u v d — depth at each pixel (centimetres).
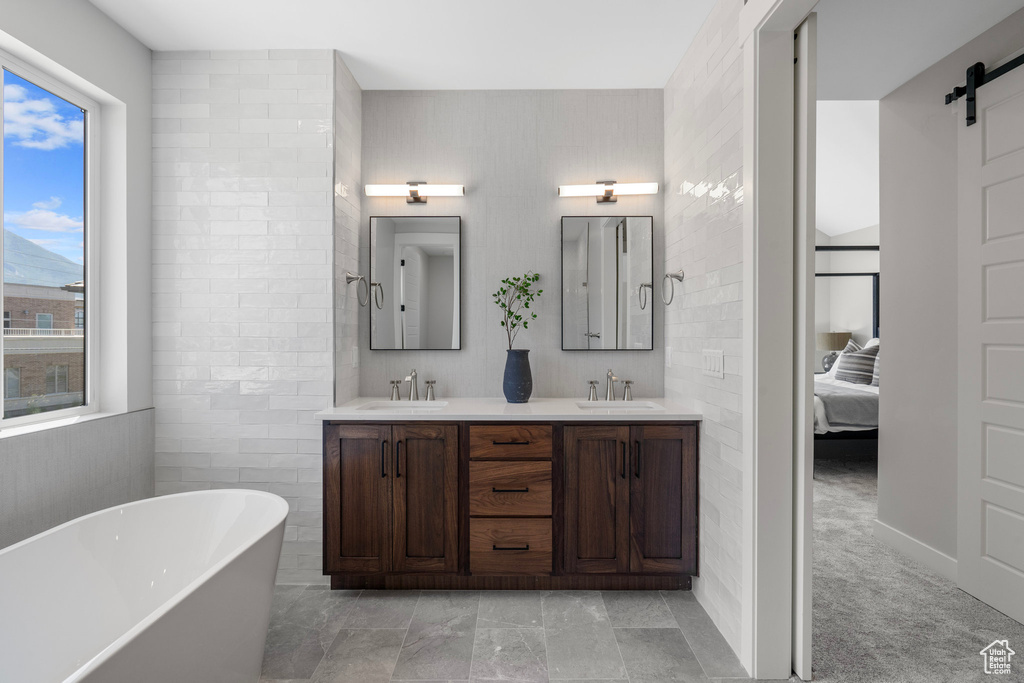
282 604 246
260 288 273
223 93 272
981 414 243
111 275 254
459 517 253
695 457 253
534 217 315
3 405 205
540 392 315
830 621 227
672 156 298
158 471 274
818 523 349
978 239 242
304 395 273
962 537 255
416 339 313
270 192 272
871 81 292
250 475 274
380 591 259
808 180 189
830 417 477
